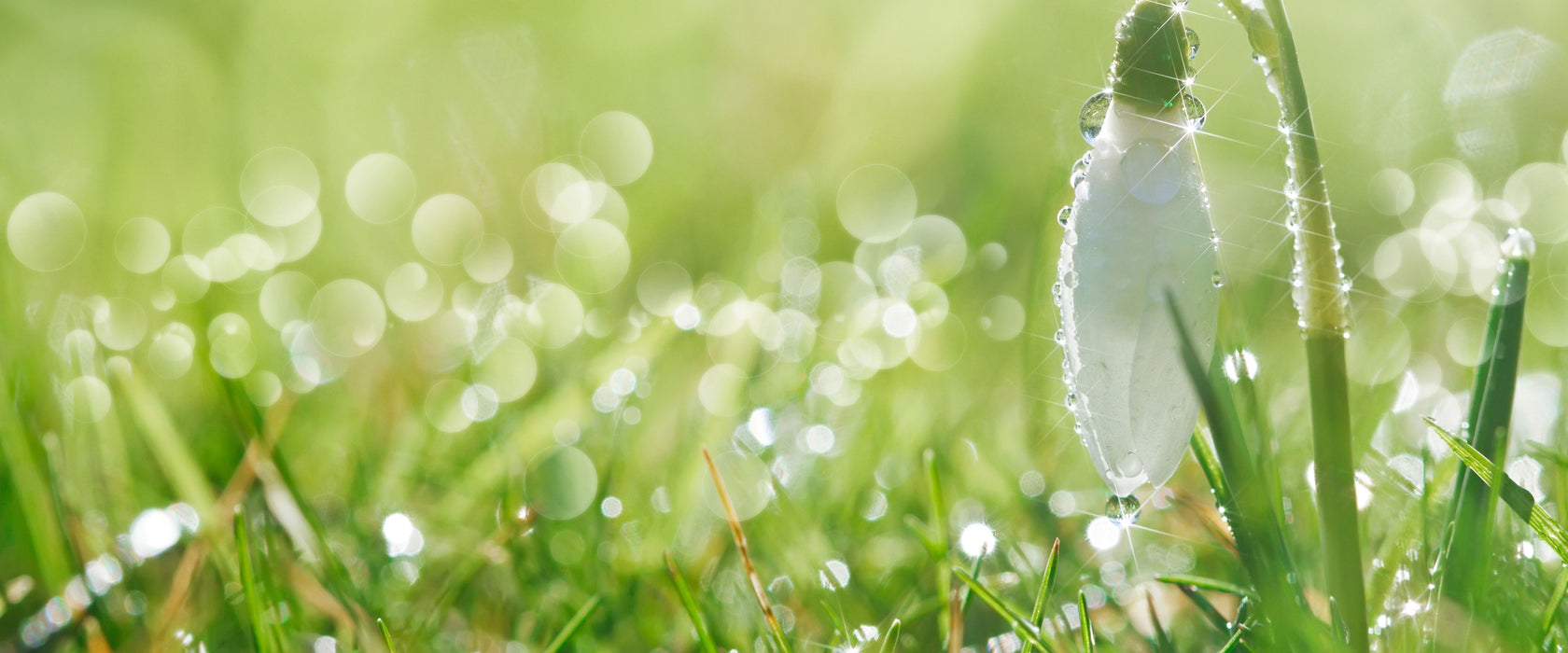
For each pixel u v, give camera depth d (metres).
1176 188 0.23
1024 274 0.49
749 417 0.34
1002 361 0.39
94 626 0.26
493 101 0.68
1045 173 0.54
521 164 0.67
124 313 0.44
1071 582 0.27
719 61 0.70
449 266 0.57
